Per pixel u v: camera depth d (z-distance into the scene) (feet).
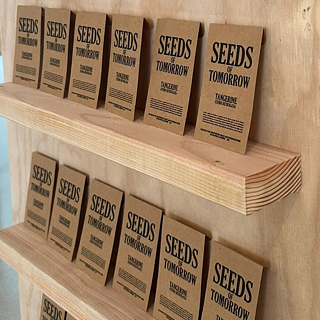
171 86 3.10
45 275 4.12
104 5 3.64
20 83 4.40
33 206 4.80
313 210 2.71
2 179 11.90
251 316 3.00
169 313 3.49
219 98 2.83
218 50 2.81
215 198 2.50
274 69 2.69
